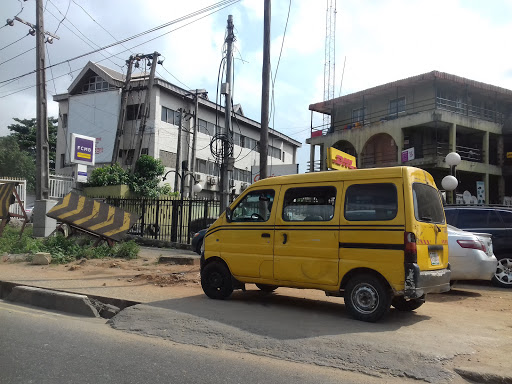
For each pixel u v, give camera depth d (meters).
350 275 5.86
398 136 24.70
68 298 7.02
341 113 29.73
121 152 32.44
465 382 4.07
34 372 4.14
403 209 5.50
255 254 6.65
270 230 6.57
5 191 15.11
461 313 6.55
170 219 17.25
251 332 5.27
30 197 30.33
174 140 32.88
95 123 32.91
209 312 6.11
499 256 9.27
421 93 25.28
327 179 6.22
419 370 4.21
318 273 6.03
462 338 5.05
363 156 26.64
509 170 25.42
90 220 12.86
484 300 7.79
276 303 6.97
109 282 8.70
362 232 5.72
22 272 9.78
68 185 23.23
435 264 5.92
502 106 27.45
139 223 17.75
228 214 7.11
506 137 26.47
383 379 4.13
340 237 5.89
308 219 6.27
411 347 4.65
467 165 24.38
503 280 9.14
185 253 14.20
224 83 14.32
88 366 4.34
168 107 32.66
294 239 6.30
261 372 4.26
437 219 6.19
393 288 5.44
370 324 5.56
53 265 11.02
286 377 4.14
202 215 16.67
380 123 25.69
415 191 5.69
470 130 25.25
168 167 32.19
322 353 4.64
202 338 5.24
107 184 23.86
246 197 7.02
